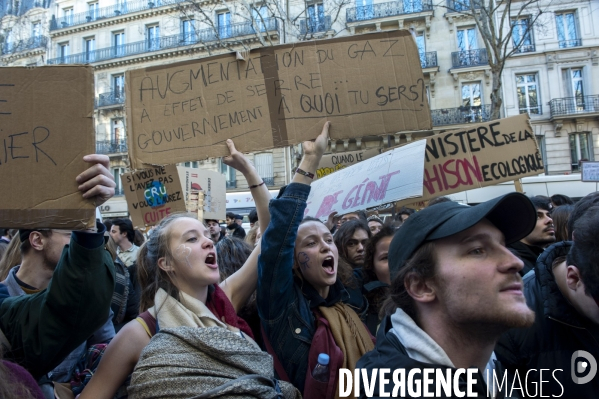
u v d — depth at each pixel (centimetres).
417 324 130
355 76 225
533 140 374
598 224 142
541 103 2192
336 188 367
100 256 157
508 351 173
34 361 153
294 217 200
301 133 222
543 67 2189
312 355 191
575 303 159
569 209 303
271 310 199
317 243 221
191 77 232
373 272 264
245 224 1658
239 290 225
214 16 2402
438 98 2266
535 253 307
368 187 342
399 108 220
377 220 453
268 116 225
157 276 187
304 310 205
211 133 227
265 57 229
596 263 141
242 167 225
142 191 478
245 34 2208
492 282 113
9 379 111
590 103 2141
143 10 2714
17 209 148
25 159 151
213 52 2408
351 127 221
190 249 182
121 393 170
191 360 148
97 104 2745
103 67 2791
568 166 2152
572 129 2166
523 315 110
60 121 154
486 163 377
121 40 2830
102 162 154
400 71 223
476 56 2217
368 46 227
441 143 388
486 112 2195
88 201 151
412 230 129
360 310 241
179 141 228
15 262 246
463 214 118
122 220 482
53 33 2908
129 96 232
